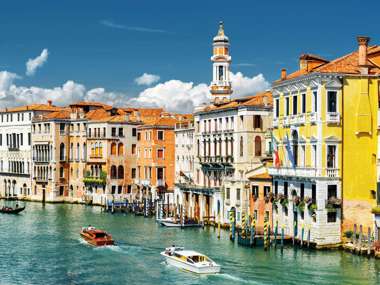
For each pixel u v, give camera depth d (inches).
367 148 1820.9
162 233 2301.9
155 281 1536.7
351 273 1539.1
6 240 2165.4
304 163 1900.8
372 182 1815.9
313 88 1846.7
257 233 2009.1
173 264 1710.1
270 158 2301.9
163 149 3316.9
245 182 2225.6
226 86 3467.0
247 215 2122.3
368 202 1813.5
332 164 1824.6
